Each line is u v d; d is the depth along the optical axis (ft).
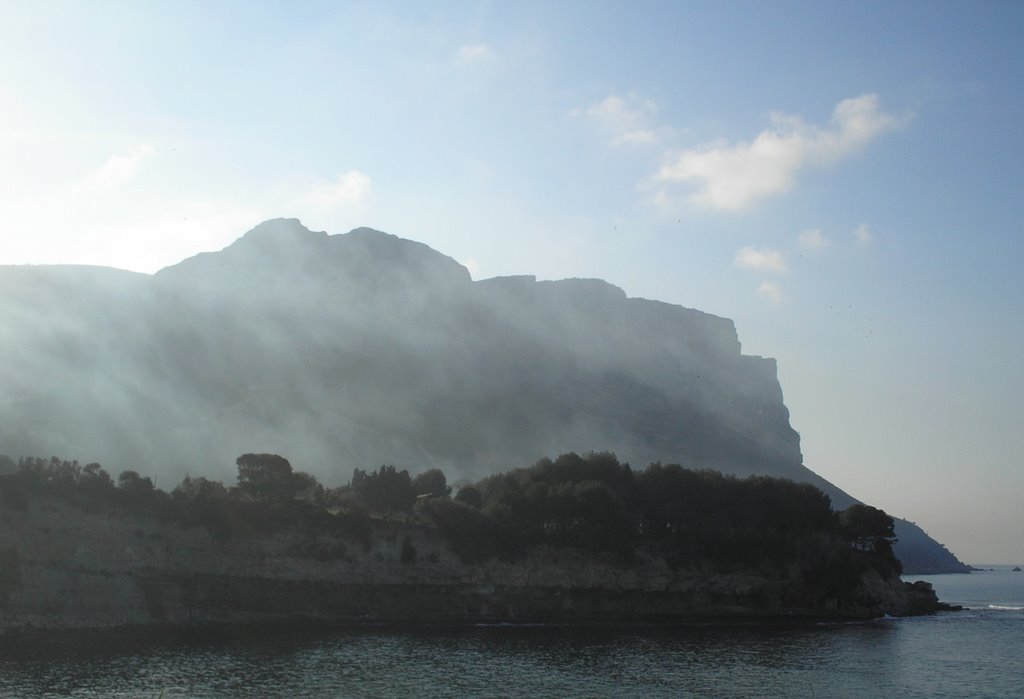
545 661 323.78
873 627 450.30
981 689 289.12
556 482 530.27
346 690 265.13
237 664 296.71
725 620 464.24
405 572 435.53
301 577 411.54
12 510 357.20
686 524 529.45
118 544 377.50
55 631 339.16
